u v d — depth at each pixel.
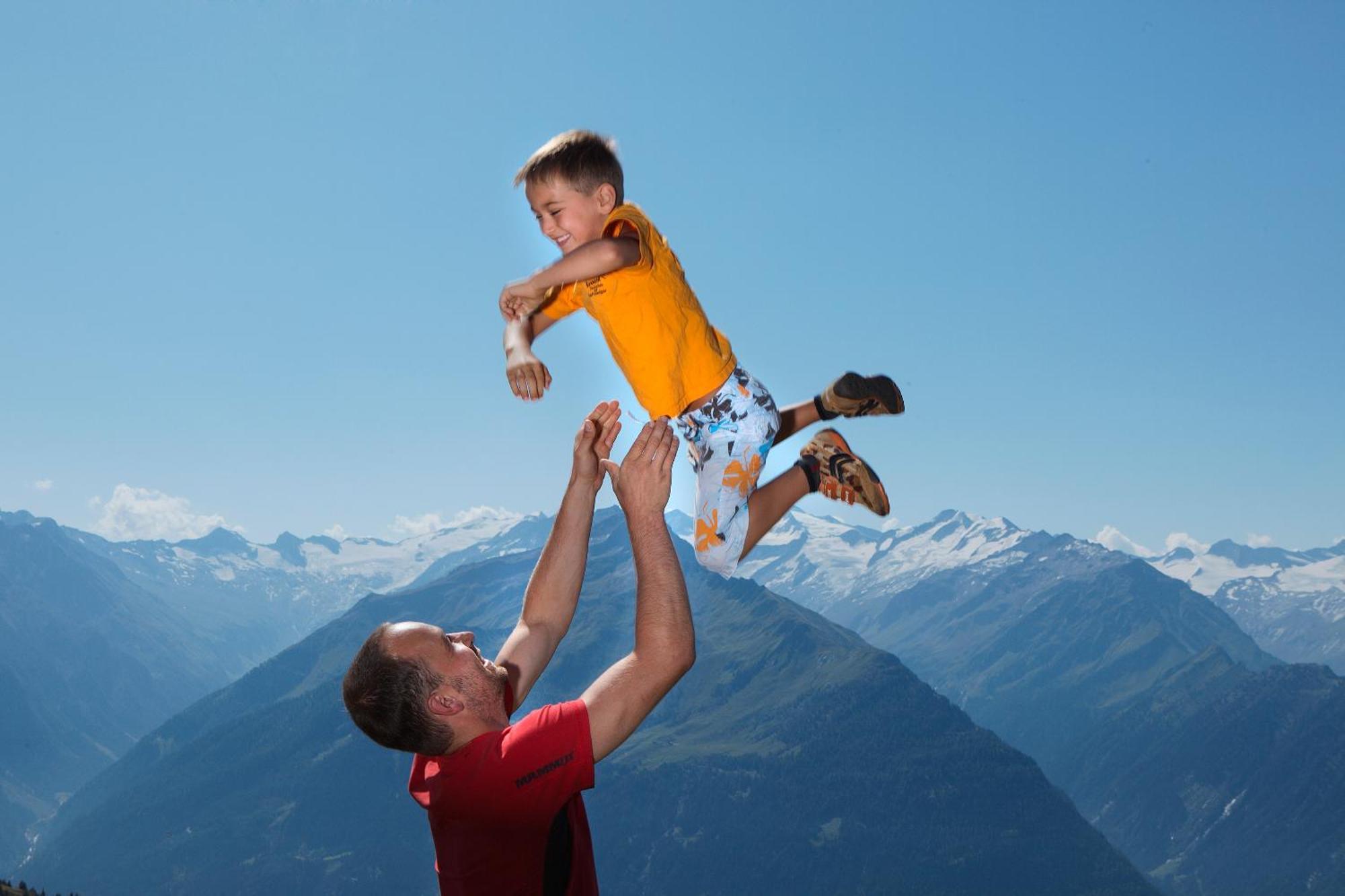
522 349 3.65
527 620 3.54
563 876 2.95
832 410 4.48
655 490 3.19
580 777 2.86
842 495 4.33
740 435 4.09
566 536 3.63
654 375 3.97
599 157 3.81
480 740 2.94
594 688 2.97
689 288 4.02
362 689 3.00
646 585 3.10
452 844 2.95
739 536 4.11
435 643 3.06
